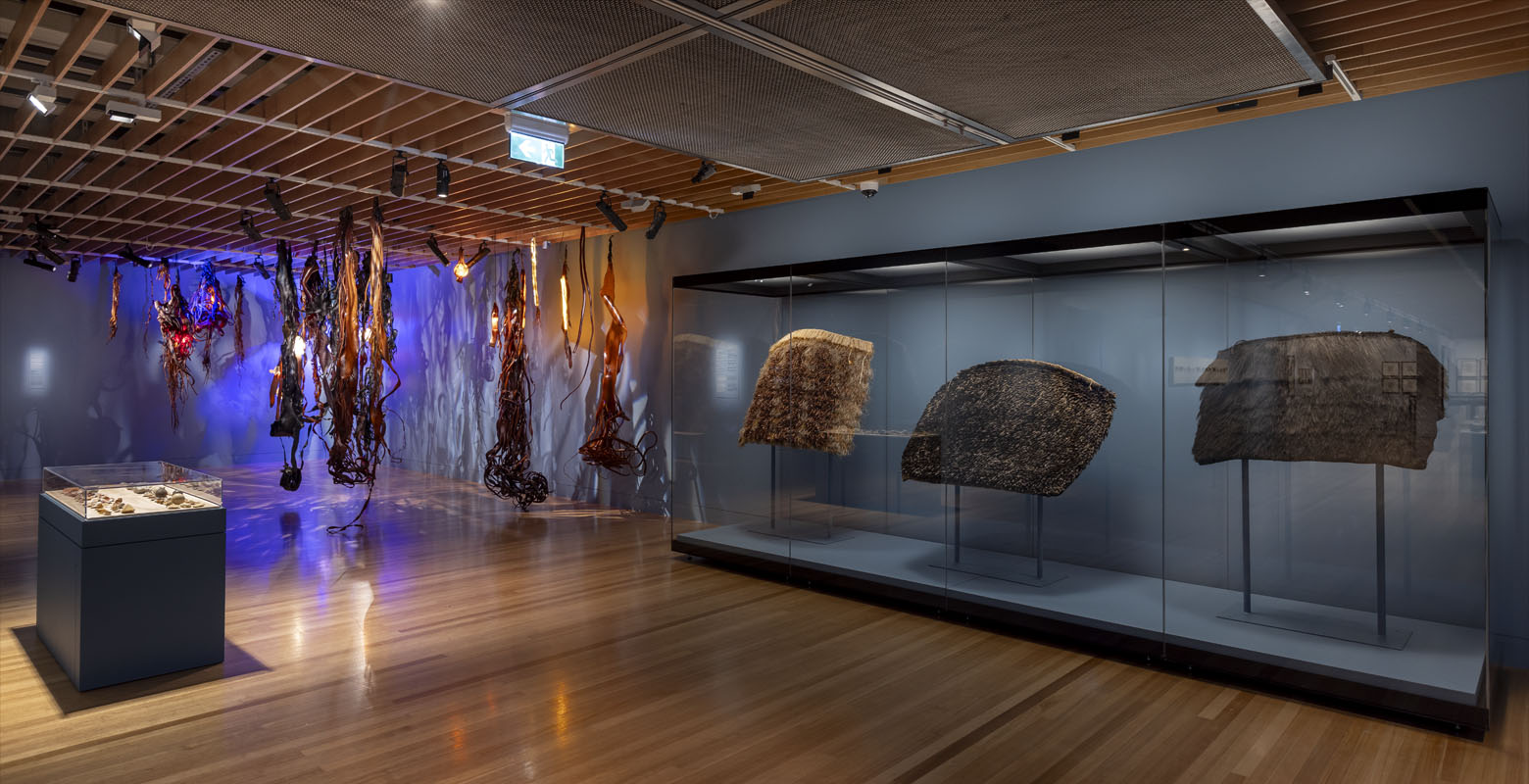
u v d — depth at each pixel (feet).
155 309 37.99
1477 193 10.95
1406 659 11.30
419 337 39.32
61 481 13.93
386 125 17.11
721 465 20.30
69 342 36.42
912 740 10.70
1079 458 14.60
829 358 18.07
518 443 28.07
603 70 10.00
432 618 16.10
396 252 33.78
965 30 8.87
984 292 15.74
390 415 41.29
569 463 31.14
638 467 28.32
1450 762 10.12
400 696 12.20
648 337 28.02
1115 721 11.31
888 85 10.61
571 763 10.02
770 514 19.24
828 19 8.54
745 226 25.02
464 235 29.55
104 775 9.74
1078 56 9.61
